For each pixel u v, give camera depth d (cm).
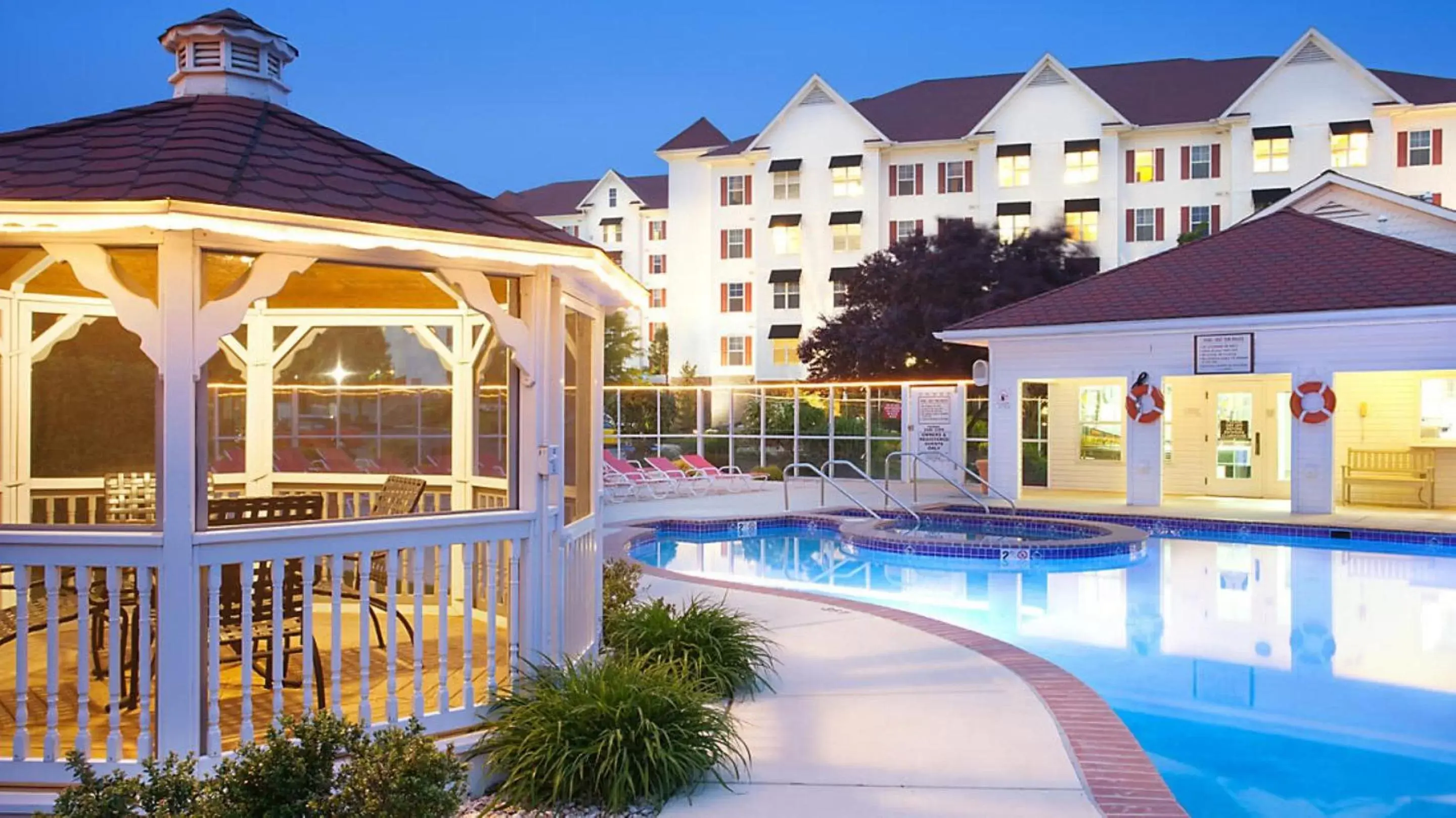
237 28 618
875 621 923
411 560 903
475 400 902
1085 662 898
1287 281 1936
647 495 2294
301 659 729
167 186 453
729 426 2858
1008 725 617
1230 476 2283
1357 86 4181
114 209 434
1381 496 2111
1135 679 839
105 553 470
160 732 468
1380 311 1755
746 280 5053
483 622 855
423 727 499
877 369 3628
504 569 832
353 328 951
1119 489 2389
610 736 505
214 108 579
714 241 5100
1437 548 1589
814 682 717
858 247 4722
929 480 2617
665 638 711
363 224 482
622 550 1489
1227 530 1767
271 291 484
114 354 855
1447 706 757
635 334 5038
